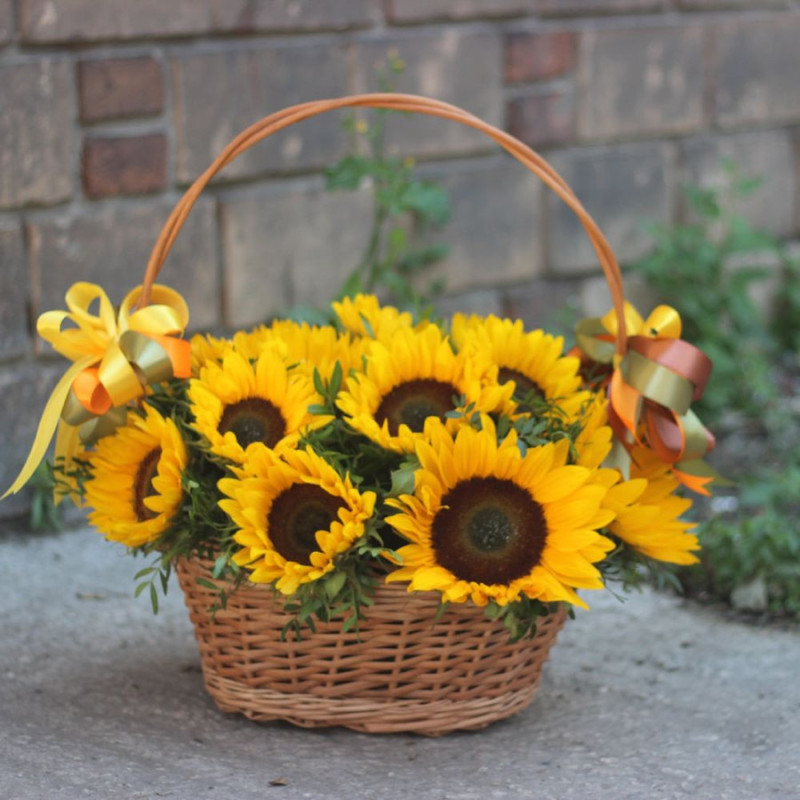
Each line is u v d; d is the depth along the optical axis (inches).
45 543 142.7
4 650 112.7
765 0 207.2
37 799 84.8
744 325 203.2
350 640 91.4
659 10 195.9
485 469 88.4
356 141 169.8
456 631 91.6
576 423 92.4
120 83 150.3
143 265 154.6
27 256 146.3
